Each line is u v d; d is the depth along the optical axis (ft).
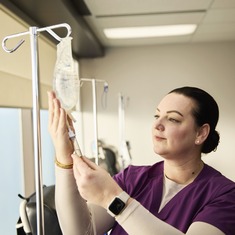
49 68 8.96
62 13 7.50
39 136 2.68
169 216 3.05
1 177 6.86
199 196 3.00
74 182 2.85
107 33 11.09
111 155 10.48
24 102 6.98
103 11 8.80
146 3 8.27
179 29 10.85
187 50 12.94
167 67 13.03
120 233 3.32
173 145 3.10
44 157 9.03
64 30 6.22
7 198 7.10
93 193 2.28
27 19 7.24
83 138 13.12
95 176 2.26
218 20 9.86
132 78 13.12
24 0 6.48
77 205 2.88
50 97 2.69
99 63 13.17
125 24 10.07
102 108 13.15
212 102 3.30
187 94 3.22
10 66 6.31
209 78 12.91
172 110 3.12
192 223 2.67
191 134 3.14
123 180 3.64
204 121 3.20
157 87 13.07
